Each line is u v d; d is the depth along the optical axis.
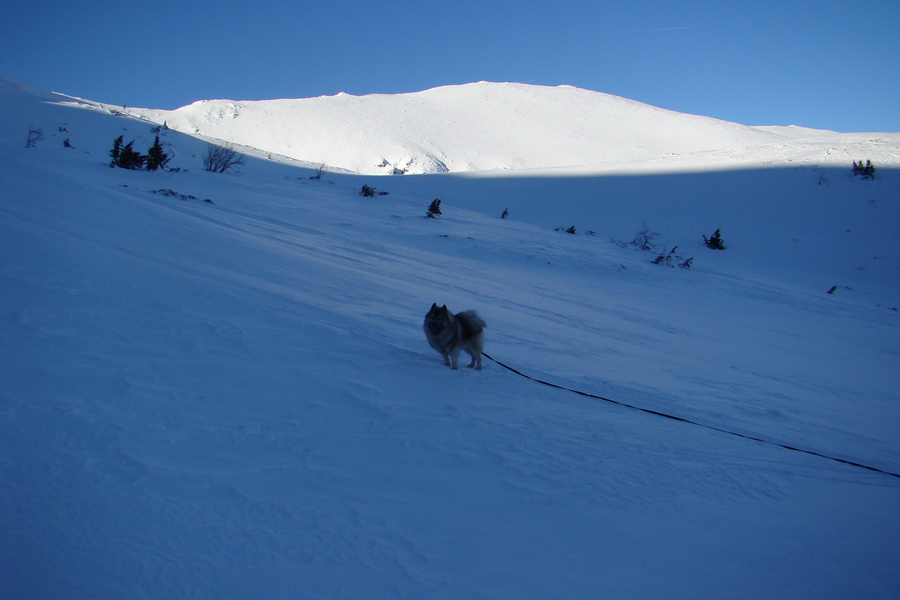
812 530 4.30
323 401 5.91
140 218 13.31
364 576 3.06
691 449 6.12
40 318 6.57
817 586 3.45
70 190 13.92
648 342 14.48
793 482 5.46
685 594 3.20
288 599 2.79
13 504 3.30
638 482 4.90
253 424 5.08
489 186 55.38
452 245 30.06
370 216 35.28
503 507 4.13
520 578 3.21
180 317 7.68
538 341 11.91
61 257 8.73
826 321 22.20
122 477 3.82
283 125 124.44
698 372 11.55
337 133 119.88
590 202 49.31
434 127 127.69
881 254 36.00
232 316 8.23
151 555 3.02
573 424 6.39
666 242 38.81
